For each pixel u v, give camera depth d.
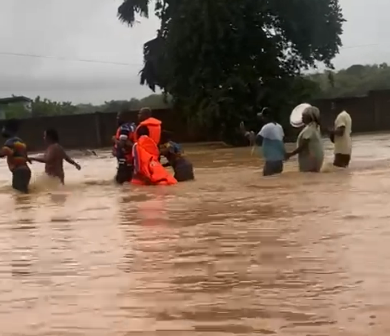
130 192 11.77
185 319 4.14
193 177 13.50
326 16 33.12
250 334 3.79
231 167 16.86
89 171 17.91
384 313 4.04
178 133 34.25
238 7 30.25
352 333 3.72
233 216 8.19
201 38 30.36
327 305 4.26
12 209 10.15
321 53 34.12
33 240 7.26
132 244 6.69
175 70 31.88
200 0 30.06
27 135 35.19
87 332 4.03
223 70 31.47
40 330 4.11
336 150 13.91
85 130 35.19
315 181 11.72
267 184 11.70
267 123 13.70
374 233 6.52
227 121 30.25
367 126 35.47
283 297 4.49
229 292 4.69
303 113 13.42
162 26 32.66
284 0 31.80
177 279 5.14
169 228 7.56
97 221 8.46
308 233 6.72
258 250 6.03
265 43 31.61
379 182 11.12
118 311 4.41
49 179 13.34
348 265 5.28
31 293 5.02
